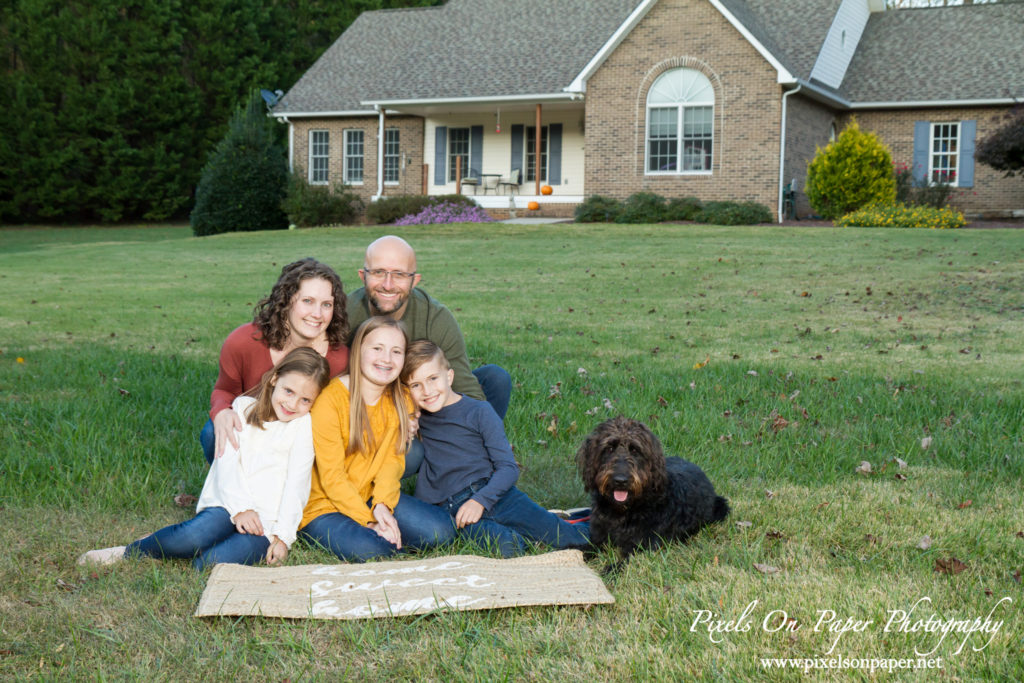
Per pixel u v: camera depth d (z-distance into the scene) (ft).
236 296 40.98
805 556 11.62
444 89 81.10
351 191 87.86
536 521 12.41
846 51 81.15
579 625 9.61
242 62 119.96
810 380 21.93
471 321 32.42
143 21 113.80
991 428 17.62
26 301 39.01
